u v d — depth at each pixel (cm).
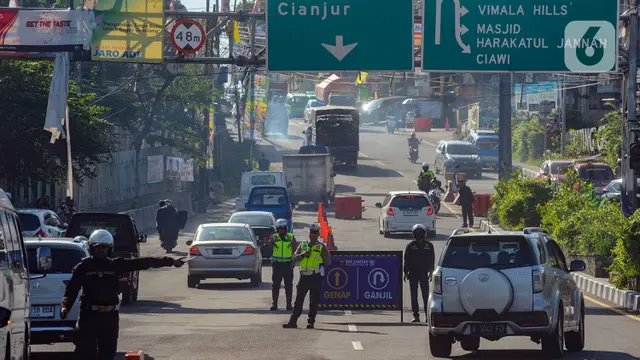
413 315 5509
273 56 7131
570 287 4166
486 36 7112
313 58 7131
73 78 10525
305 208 15075
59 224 7931
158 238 11644
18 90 9306
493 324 3819
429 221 11006
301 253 5066
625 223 6178
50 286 4056
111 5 7206
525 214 10269
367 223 12794
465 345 4253
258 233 9081
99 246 3138
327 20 7138
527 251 3872
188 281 7369
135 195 14300
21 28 7206
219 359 3934
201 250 7294
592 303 6194
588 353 4116
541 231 4141
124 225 6438
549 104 19725
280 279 5897
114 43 7225
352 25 7138
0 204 2862
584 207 8306
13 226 3044
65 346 4556
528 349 4291
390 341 4522
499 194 11269
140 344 4397
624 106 7294
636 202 7225
